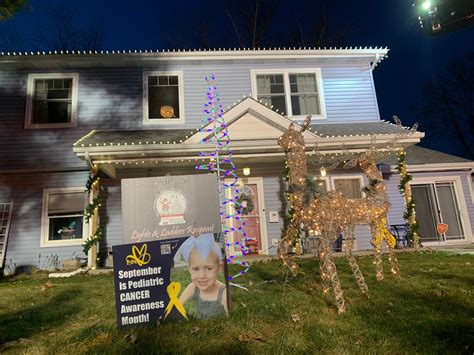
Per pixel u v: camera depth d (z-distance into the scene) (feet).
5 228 33.65
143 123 38.24
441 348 8.46
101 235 33.76
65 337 10.45
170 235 12.14
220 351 8.82
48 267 33.47
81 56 37.58
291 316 11.44
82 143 30.83
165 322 11.19
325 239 13.62
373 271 20.13
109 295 17.04
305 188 15.14
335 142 32.37
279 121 33.96
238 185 36.76
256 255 33.63
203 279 11.66
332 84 42.01
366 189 16.83
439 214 41.29
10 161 35.45
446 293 13.78
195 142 31.65
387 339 9.11
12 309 15.19
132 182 12.33
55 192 35.27
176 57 39.58
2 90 37.11
